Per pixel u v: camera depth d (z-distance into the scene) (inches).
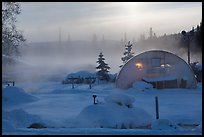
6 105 967.6
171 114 757.9
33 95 1187.9
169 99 1085.8
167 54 1509.6
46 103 999.0
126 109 665.6
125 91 1396.4
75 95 1237.1
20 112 621.9
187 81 1483.8
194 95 1200.8
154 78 1492.4
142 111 677.9
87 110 660.7
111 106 661.9
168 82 1476.4
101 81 2011.6
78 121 635.5
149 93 1315.2
